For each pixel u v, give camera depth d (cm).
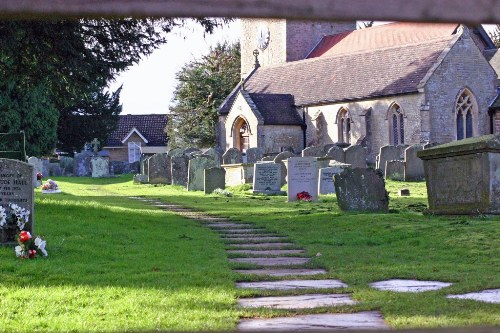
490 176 1888
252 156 5634
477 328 189
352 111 6406
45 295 954
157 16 177
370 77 6456
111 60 2272
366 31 7638
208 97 8412
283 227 2027
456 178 1973
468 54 6059
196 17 178
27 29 1973
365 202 2362
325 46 7944
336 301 911
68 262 1272
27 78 2284
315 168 3159
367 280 1091
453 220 1869
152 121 10431
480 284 1013
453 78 5991
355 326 740
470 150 1909
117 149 10056
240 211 2634
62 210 2119
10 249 1380
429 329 191
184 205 2972
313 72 7112
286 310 839
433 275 1123
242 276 1129
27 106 5847
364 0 182
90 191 4188
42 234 1590
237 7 179
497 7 184
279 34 8088
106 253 1388
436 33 6669
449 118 5975
